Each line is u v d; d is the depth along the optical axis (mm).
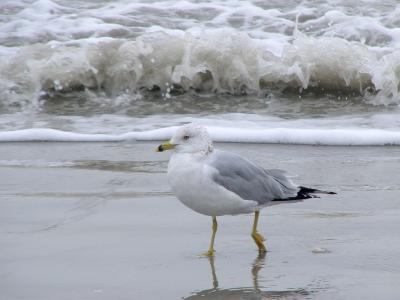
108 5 21531
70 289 7293
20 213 9828
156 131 14258
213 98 17250
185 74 17734
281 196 8453
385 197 10445
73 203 10281
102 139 14062
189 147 8250
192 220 9594
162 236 8977
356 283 7395
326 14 20453
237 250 8523
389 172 11750
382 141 13586
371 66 17359
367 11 20688
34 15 20703
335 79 17484
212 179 8094
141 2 21688
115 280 7551
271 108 16266
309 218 9617
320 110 16047
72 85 17766
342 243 8633
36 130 14281
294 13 20734
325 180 11328
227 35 18203
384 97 16875
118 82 17906
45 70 17781
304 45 17906
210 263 8086
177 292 7234
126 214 9805
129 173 11883
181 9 21188
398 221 9383
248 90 17625
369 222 9375
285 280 7531
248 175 8312
